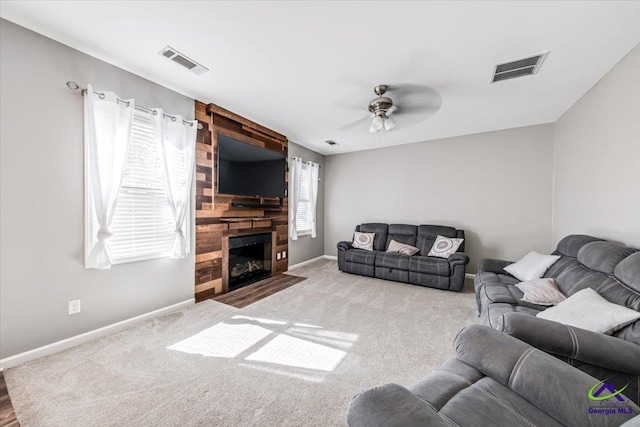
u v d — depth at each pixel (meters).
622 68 2.19
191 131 2.95
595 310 1.46
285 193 4.57
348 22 1.81
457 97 2.97
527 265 2.69
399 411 0.74
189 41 2.04
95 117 2.21
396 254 4.27
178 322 2.58
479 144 4.32
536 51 2.11
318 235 5.86
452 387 1.03
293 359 1.97
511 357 1.07
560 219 3.52
